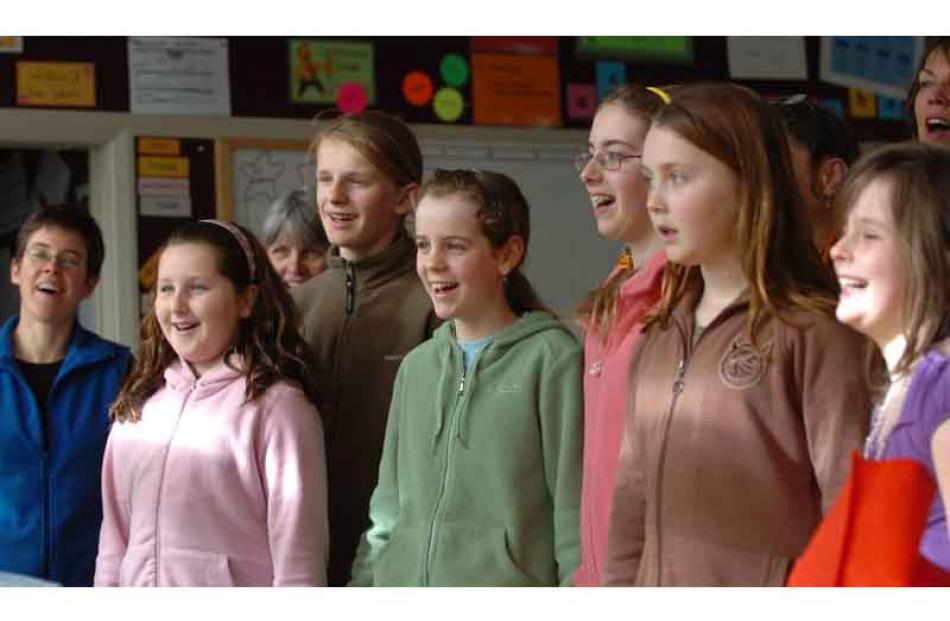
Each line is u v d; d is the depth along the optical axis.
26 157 5.03
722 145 1.95
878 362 1.79
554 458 2.40
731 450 1.92
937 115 2.69
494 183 2.49
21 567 2.88
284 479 2.54
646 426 2.06
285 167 4.98
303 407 2.59
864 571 1.54
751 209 1.95
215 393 2.63
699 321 2.05
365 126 2.76
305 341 2.77
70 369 2.96
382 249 2.81
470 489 2.43
